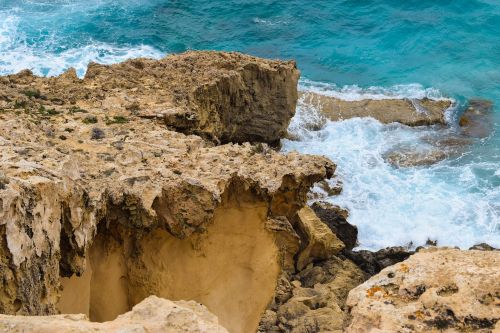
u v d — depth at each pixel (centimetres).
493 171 2769
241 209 1523
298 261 1997
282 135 2627
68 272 1169
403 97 3416
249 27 4084
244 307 1597
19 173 1037
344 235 2252
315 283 1947
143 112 1811
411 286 610
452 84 3572
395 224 2434
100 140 1533
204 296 1520
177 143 1578
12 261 923
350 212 2478
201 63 2319
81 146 1473
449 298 583
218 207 1488
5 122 1512
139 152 1473
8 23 3822
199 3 4291
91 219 1193
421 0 4338
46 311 1022
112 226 1355
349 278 1959
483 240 2378
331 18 4194
